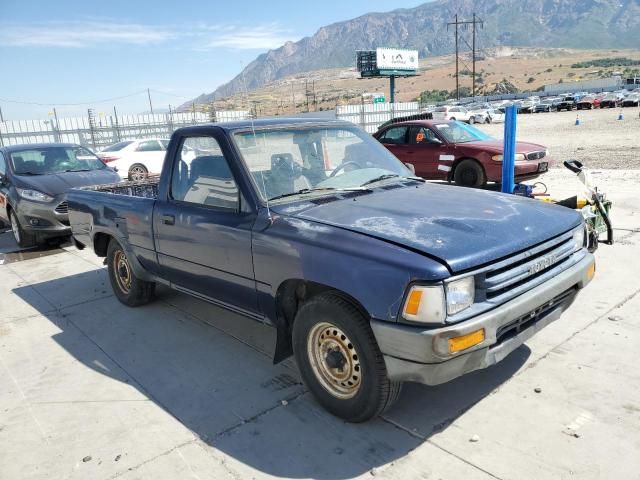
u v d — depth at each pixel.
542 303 3.02
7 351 4.64
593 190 6.30
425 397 3.43
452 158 11.07
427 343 2.59
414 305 2.62
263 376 3.88
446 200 3.57
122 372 4.09
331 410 3.26
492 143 11.12
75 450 3.12
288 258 3.21
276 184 3.68
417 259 2.68
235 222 3.62
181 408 3.51
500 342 2.91
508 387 3.47
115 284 5.60
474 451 2.87
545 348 3.96
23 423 3.46
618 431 2.96
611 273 5.47
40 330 5.07
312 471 2.82
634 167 13.09
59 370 4.20
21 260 8.02
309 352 3.28
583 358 3.78
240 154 3.71
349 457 2.90
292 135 4.03
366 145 4.44
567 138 23.45
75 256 8.01
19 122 28.44
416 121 12.05
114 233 5.15
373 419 3.23
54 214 8.28
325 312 3.06
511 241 2.93
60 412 3.56
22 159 9.17
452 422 3.14
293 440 3.08
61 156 9.49
